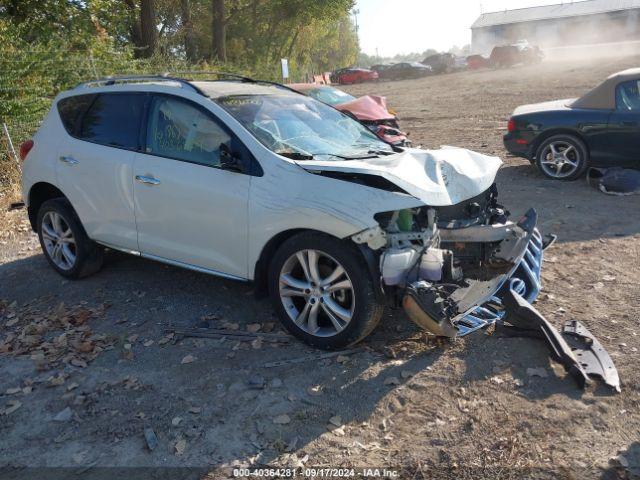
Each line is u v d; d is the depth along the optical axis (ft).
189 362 12.71
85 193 16.20
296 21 132.98
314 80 137.59
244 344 13.35
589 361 11.62
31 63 41.34
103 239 16.29
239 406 11.06
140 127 15.11
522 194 25.76
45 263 19.54
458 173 13.56
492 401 10.78
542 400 10.73
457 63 151.74
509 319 12.70
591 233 20.01
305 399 11.16
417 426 10.24
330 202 11.70
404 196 11.59
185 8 100.42
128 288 16.88
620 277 16.08
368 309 11.84
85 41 55.21
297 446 9.87
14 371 12.76
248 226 12.88
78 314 15.23
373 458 9.51
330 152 13.78
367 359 12.39
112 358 13.07
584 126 26.40
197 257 14.21
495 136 42.27
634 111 25.38
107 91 16.26
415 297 11.46
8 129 34.45
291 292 12.80
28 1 55.47
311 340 12.78
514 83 89.66
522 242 13.80
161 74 16.33
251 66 117.50
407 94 91.20
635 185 24.45
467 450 9.57
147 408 11.14
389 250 11.73
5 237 22.98
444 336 12.57
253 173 12.89
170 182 14.10
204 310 15.25
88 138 16.30
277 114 14.56
